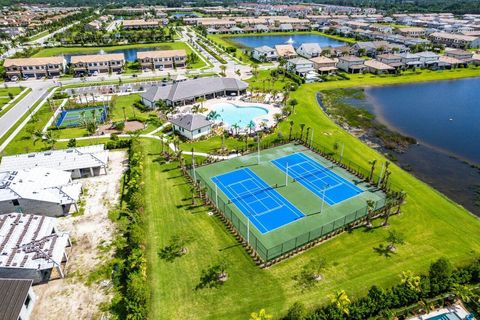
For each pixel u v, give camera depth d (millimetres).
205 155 82375
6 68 147125
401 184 71188
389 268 49219
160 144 88312
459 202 67625
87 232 56969
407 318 41719
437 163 83562
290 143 88938
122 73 156625
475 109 119812
